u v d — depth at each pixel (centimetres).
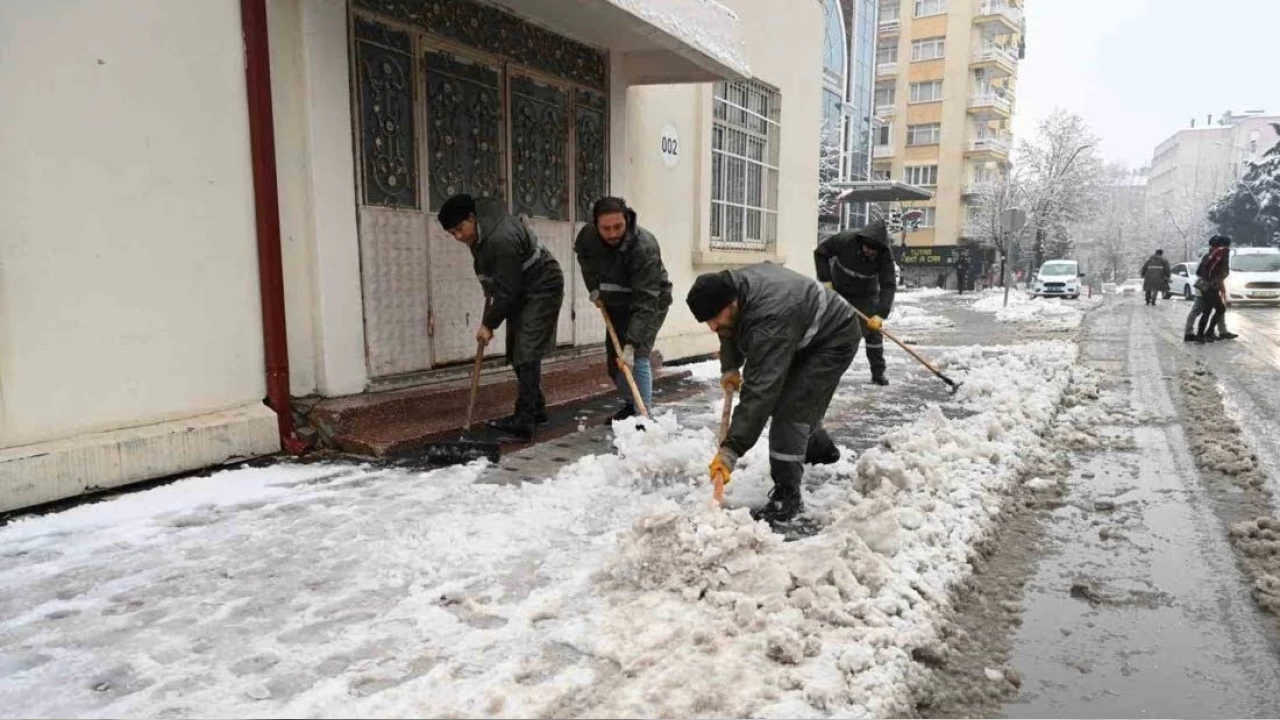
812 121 1283
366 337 536
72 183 396
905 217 4378
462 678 245
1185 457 551
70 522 371
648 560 311
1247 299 2223
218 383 466
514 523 375
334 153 505
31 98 379
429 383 583
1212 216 6425
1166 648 291
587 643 264
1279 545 374
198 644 266
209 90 451
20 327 382
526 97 681
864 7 4600
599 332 795
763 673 250
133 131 418
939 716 247
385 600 299
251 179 475
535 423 568
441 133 592
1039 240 4344
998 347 1164
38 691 237
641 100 849
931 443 489
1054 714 248
